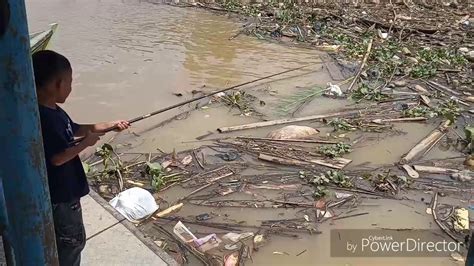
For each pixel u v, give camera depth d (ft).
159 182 18.31
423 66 31.32
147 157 20.70
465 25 41.24
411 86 28.94
